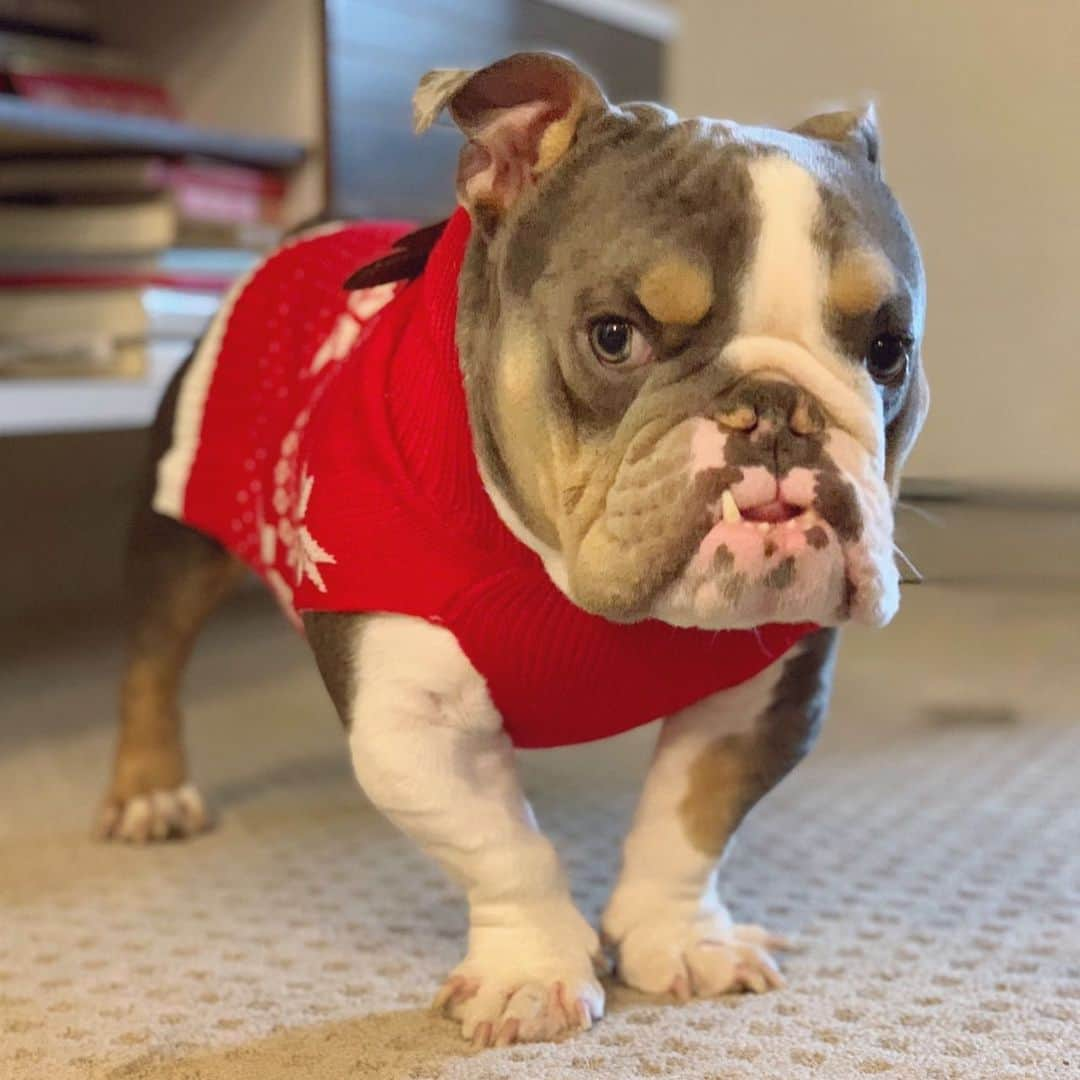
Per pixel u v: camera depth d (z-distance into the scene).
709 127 0.81
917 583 0.89
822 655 0.95
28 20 1.85
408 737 0.88
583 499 0.78
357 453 0.90
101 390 1.62
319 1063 0.83
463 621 0.86
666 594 0.75
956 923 1.04
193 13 1.91
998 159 2.40
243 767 1.51
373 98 1.92
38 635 2.09
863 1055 0.82
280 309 1.17
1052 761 1.48
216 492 1.17
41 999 0.93
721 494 0.73
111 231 1.72
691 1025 0.87
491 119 0.84
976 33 2.39
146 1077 0.82
